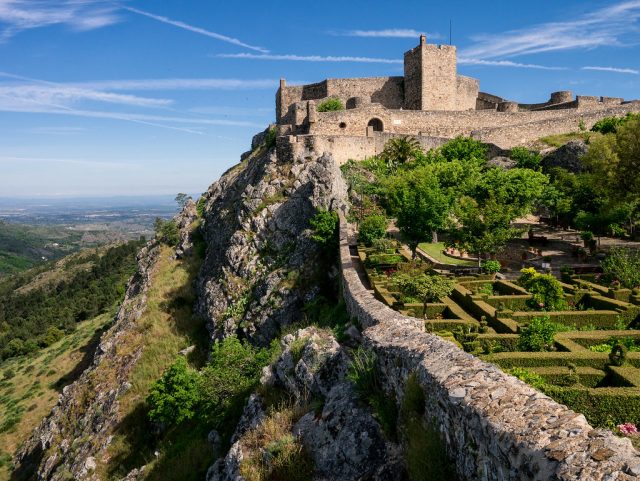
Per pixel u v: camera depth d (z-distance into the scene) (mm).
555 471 5133
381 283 27531
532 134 68750
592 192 48781
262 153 68125
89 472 34188
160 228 83438
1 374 82500
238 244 50031
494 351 18594
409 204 36125
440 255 41844
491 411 6555
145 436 35062
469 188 46938
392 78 76125
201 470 21438
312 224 42875
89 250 199000
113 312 98312
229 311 44344
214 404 25766
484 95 86438
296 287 40125
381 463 9492
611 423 12453
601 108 76312
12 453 53219
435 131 69312
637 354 15891
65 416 46625
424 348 9516
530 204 47688
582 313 22844
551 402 6402
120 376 45719
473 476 6641
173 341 48938
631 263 30516
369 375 11281
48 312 119688
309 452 11055
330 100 70750
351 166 57375
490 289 29406
